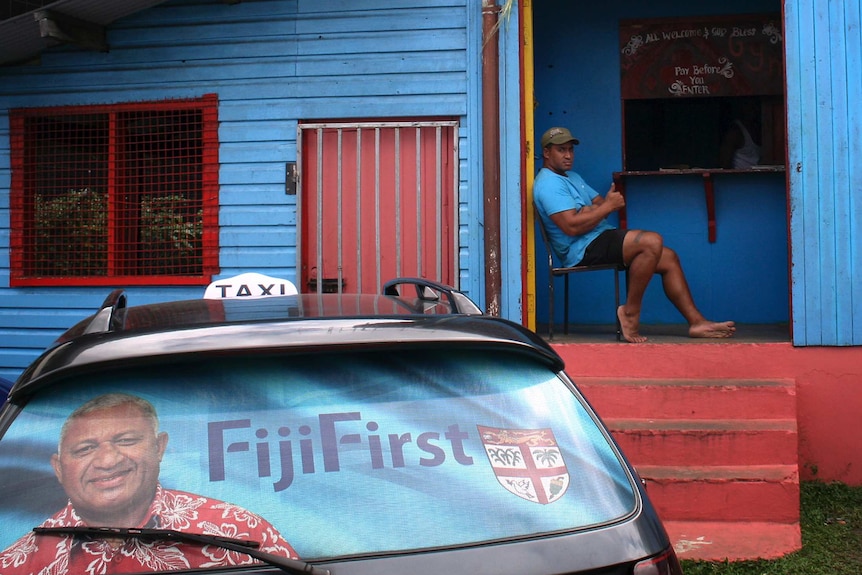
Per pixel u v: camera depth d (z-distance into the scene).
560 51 7.58
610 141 7.54
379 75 6.57
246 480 2.02
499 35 6.29
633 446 5.29
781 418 5.50
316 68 6.64
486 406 2.22
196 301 3.00
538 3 7.59
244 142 6.72
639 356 5.91
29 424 2.08
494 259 6.24
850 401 5.81
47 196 7.09
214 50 6.75
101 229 7.02
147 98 6.83
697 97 7.47
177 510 1.99
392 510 2.02
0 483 2.01
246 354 2.13
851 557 4.69
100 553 1.93
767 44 7.42
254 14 6.70
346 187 6.66
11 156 7.05
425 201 6.56
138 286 6.85
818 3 5.89
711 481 4.96
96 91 6.91
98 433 2.06
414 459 2.09
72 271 7.05
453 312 2.68
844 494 5.60
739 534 4.87
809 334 5.83
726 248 7.44
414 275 6.59
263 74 6.70
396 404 2.17
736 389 5.54
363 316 2.36
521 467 2.14
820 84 5.88
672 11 7.46
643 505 2.19
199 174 6.84
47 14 6.30
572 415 2.31
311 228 6.71
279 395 2.14
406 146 6.60
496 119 6.27
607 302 7.62
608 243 6.16
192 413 2.09
